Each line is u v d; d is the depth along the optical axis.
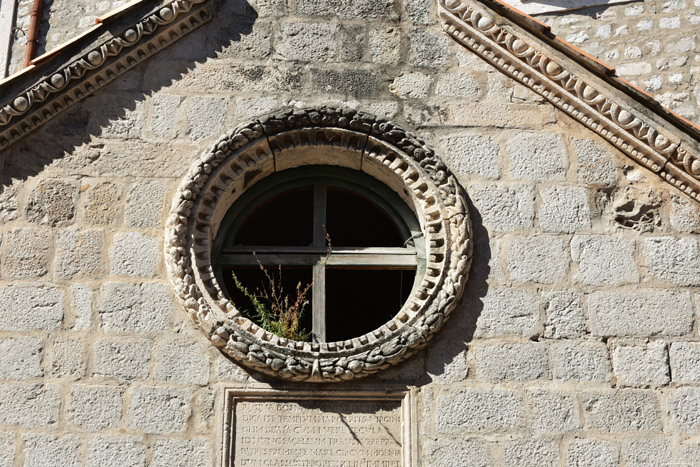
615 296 5.70
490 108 6.21
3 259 5.69
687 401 5.44
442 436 5.34
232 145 5.94
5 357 5.45
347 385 5.46
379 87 6.27
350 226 8.09
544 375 5.50
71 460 5.22
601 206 5.96
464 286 5.72
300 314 5.91
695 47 9.07
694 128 5.94
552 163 6.06
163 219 5.83
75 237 5.76
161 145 6.04
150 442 5.27
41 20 9.59
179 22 6.31
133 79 6.21
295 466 5.27
